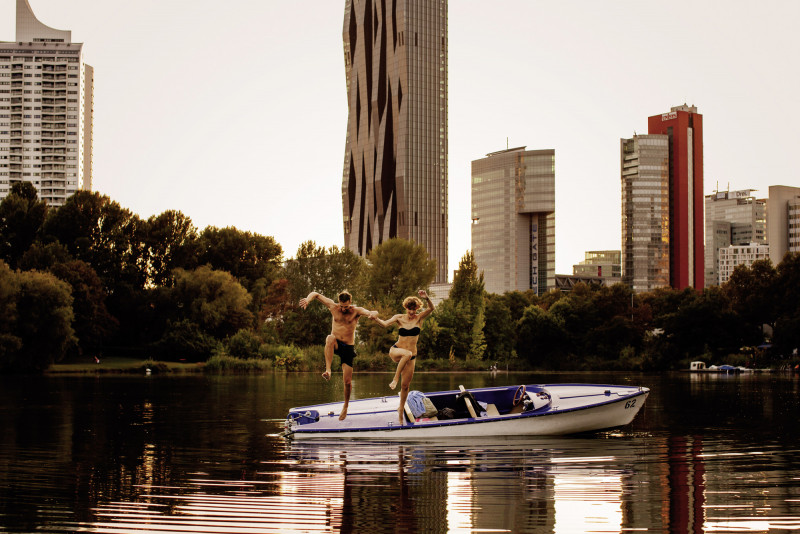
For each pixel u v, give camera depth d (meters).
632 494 12.89
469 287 92.38
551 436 20.48
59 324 70.31
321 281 98.69
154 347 85.94
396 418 21.00
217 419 26.08
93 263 91.50
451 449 18.02
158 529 10.56
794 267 96.50
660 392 45.09
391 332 85.38
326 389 44.19
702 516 11.40
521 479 14.28
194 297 90.50
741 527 10.80
